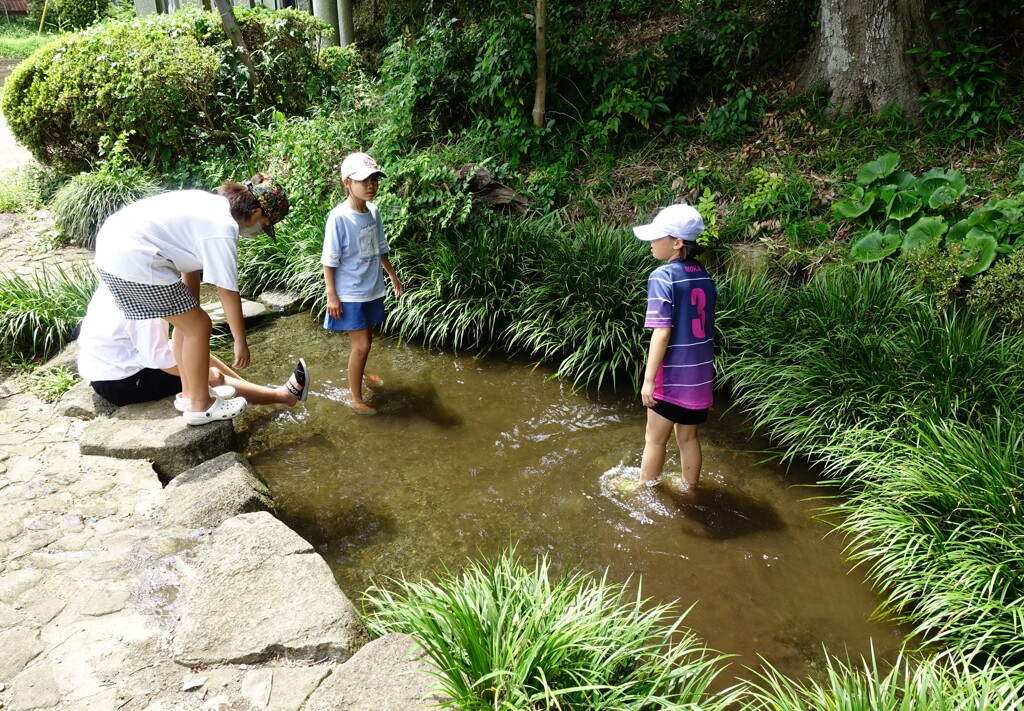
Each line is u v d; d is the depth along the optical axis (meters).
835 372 4.10
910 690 2.28
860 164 5.75
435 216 5.56
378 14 9.56
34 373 4.36
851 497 3.71
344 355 5.09
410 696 2.19
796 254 5.24
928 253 4.63
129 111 6.93
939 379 3.85
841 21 6.17
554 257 5.34
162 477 3.55
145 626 2.55
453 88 6.89
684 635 2.89
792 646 2.86
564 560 3.27
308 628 2.49
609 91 6.67
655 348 3.31
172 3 10.03
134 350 3.74
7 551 2.88
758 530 3.49
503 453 4.05
